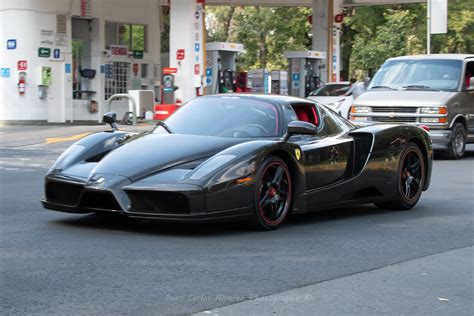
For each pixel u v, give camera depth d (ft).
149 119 73.97
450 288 15.55
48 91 85.20
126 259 17.38
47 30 84.58
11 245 18.94
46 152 51.08
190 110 24.14
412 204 27.43
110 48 92.58
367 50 121.08
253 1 122.21
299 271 16.65
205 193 19.75
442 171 42.16
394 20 120.37
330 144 24.20
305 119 24.61
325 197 23.80
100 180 20.34
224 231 21.66
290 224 23.52
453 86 50.62
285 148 21.88
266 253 18.57
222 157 20.67
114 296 14.11
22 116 83.51
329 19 110.01
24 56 82.99
